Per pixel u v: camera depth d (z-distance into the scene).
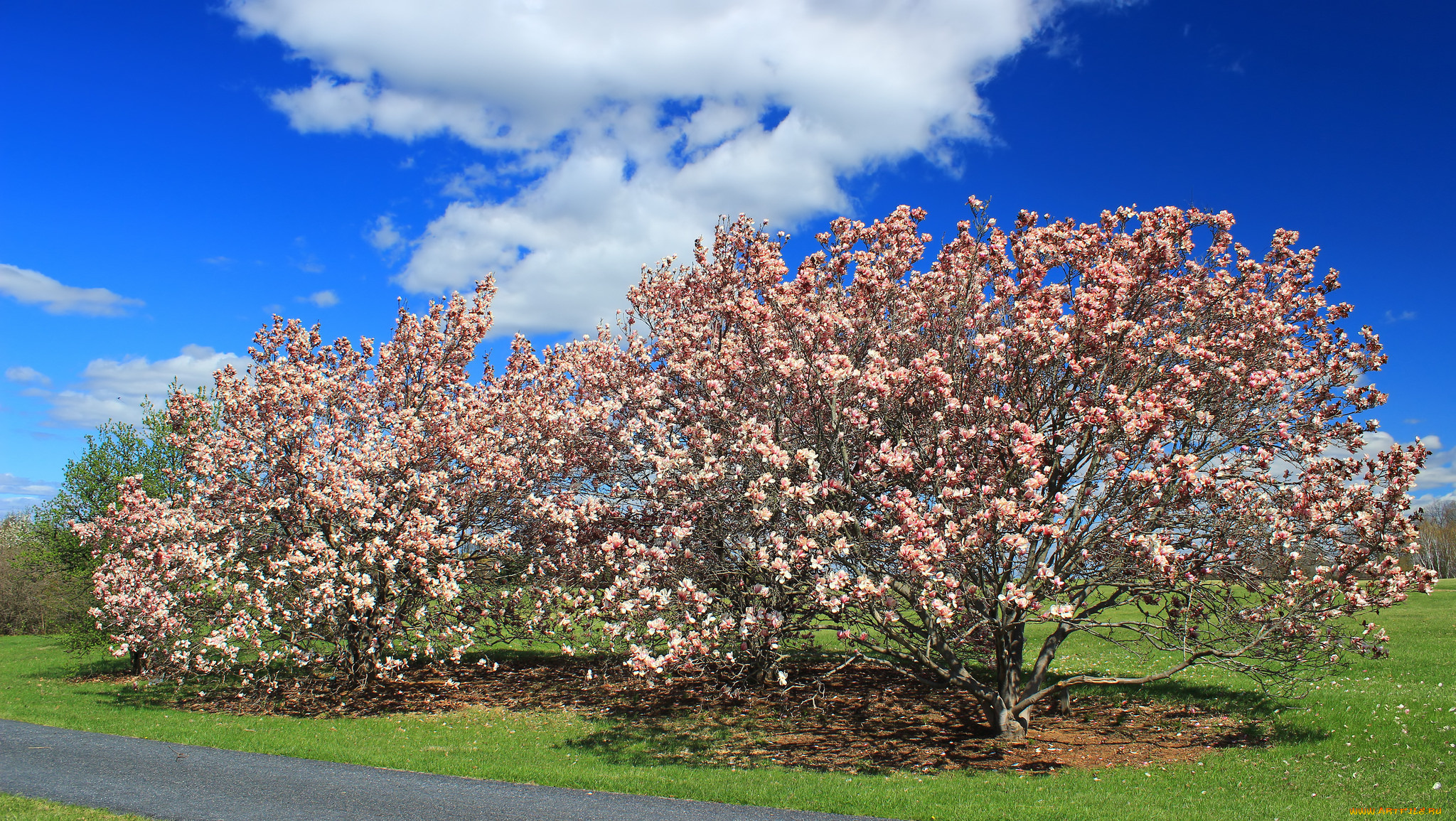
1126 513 9.98
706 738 12.17
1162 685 14.09
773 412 12.79
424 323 18.19
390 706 15.38
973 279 11.76
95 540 19.44
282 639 15.91
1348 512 9.43
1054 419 10.91
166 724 13.99
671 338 15.83
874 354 11.45
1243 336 11.06
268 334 17.89
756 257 14.53
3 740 12.55
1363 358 11.62
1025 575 9.91
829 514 10.01
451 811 8.26
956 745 11.37
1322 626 9.88
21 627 39.31
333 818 8.00
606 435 15.68
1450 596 29.64
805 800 8.62
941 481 10.26
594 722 13.48
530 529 16.59
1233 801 8.12
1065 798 8.47
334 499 15.00
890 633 10.79
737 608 12.13
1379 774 8.69
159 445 23.44
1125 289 10.55
